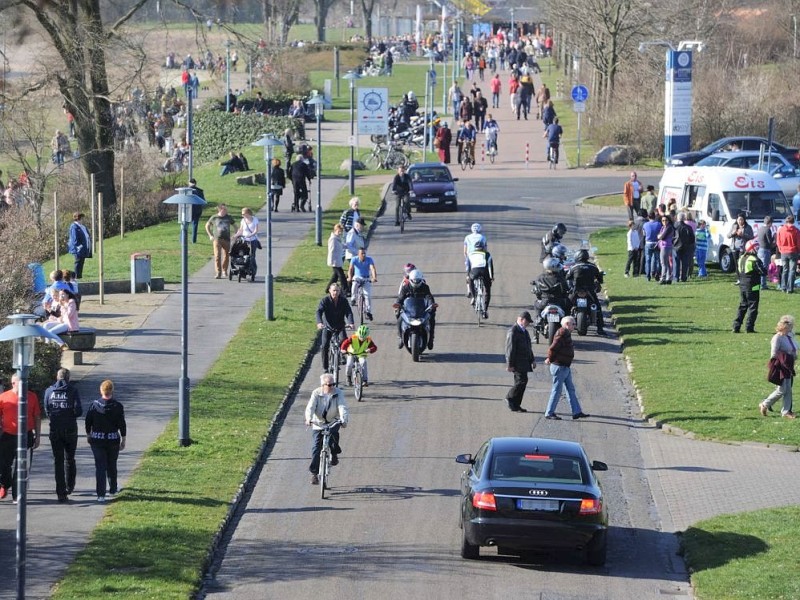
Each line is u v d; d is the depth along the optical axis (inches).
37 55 5654.5
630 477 2438.5
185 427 2544.3
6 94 5354.3
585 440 2689.5
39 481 2316.7
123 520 2057.1
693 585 1830.7
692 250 4411.9
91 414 2165.4
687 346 3486.7
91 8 5300.2
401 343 3380.9
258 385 3068.4
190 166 5915.4
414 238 5201.8
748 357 3346.5
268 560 1940.2
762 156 5349.4
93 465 2411.4
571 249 4542.3
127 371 3169.3
